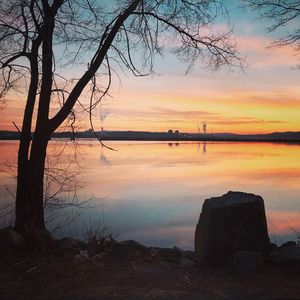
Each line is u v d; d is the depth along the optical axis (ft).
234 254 22.45
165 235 49.39
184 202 78.33
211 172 151.33
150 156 267.80
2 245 26.68
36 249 26.86
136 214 63.21
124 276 21.40
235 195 24.72
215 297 18.04
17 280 21.08
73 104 34.14
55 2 33.94
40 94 33.88
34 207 32.91
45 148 33.78
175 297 18.08
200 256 23.66
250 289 18.97
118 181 112.98
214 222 23.17
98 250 26.96
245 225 23.25
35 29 34.45
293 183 115.65
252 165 194.18
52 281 20.80
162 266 23.30
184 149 426.51
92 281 20.71
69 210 53.31
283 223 58.13
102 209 63.72
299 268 22.13
